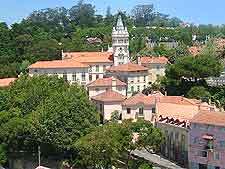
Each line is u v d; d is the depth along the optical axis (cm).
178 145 14412
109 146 13200
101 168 13738
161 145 15012
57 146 14775
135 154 14875
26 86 18138
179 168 13650
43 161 15625
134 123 14338
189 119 14188
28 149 16025
